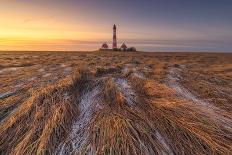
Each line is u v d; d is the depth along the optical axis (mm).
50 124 6469
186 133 6164
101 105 8211
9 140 6082
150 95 9734
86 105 8445
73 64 23078
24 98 9180
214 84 13016
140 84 11477
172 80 13461
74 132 6344
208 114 7785
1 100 9117
